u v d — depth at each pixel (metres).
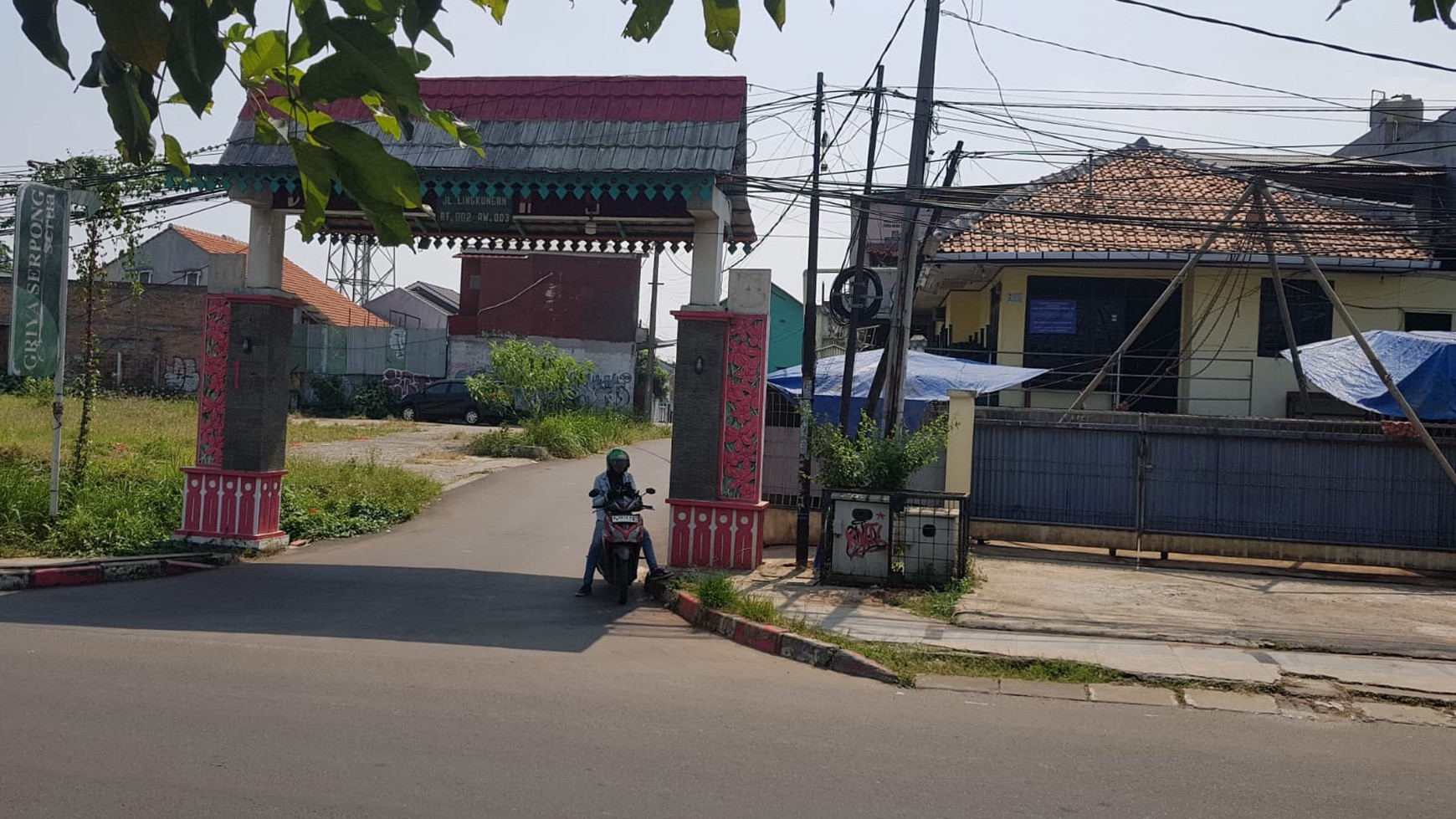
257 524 13.29
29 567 11.35
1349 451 14.21
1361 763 6.41
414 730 6.26
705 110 12.40
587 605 11.04
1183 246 19.89
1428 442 13.29
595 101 12.58
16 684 6.96
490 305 43.50
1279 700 7.94
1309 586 12.66
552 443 26.56
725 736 6.41
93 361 15.82
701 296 12.85
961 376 17.42
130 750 5.69
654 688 7.60
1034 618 10.23
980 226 21.52
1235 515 14.48
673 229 13.79
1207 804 5.53
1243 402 20.62
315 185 2.13
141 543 13.02
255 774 5.39
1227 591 12.13
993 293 22.92
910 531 11.98
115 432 22.16
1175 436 14.66
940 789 5.59
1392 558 14.03
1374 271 20.03
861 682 8.24
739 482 12.73
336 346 41.97
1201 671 8.48
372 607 10.43
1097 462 14.87
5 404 27.28
